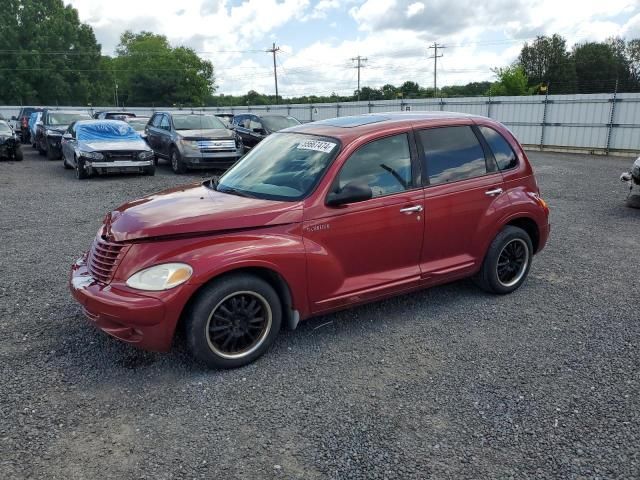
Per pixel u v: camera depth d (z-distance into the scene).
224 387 3.66
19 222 8.80
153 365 3.95
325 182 4.17
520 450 2.99
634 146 20.94
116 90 85.62
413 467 2.86
